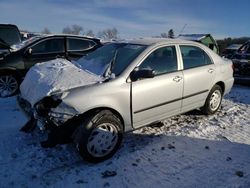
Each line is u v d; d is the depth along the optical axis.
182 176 3.79
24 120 5.62
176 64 5.10
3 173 3.74
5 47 9.36
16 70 7.91
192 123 5.68
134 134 5.05
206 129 5.38
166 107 4.89
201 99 5.71
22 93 4.53
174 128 5.39
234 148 4.64
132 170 3.91
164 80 4.76
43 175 3.74
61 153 4.27
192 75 5.30
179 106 5.16
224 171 3.92
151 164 4.07
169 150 4.50
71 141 3.97
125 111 4.30
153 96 4.60
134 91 4.34
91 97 3.92
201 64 5.66
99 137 4.02
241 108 6.99
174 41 5.22
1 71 7.78
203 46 5.83
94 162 4.03
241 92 9.00
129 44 5.00
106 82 4.13
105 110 4.07
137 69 4.42
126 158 4.21
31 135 4.81
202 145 4.71
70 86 3.92
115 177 3.73
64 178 3.68
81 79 4.09
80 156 4.20
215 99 6.11
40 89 3.93
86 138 3.87
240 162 4.18
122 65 4.50
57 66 4.57
